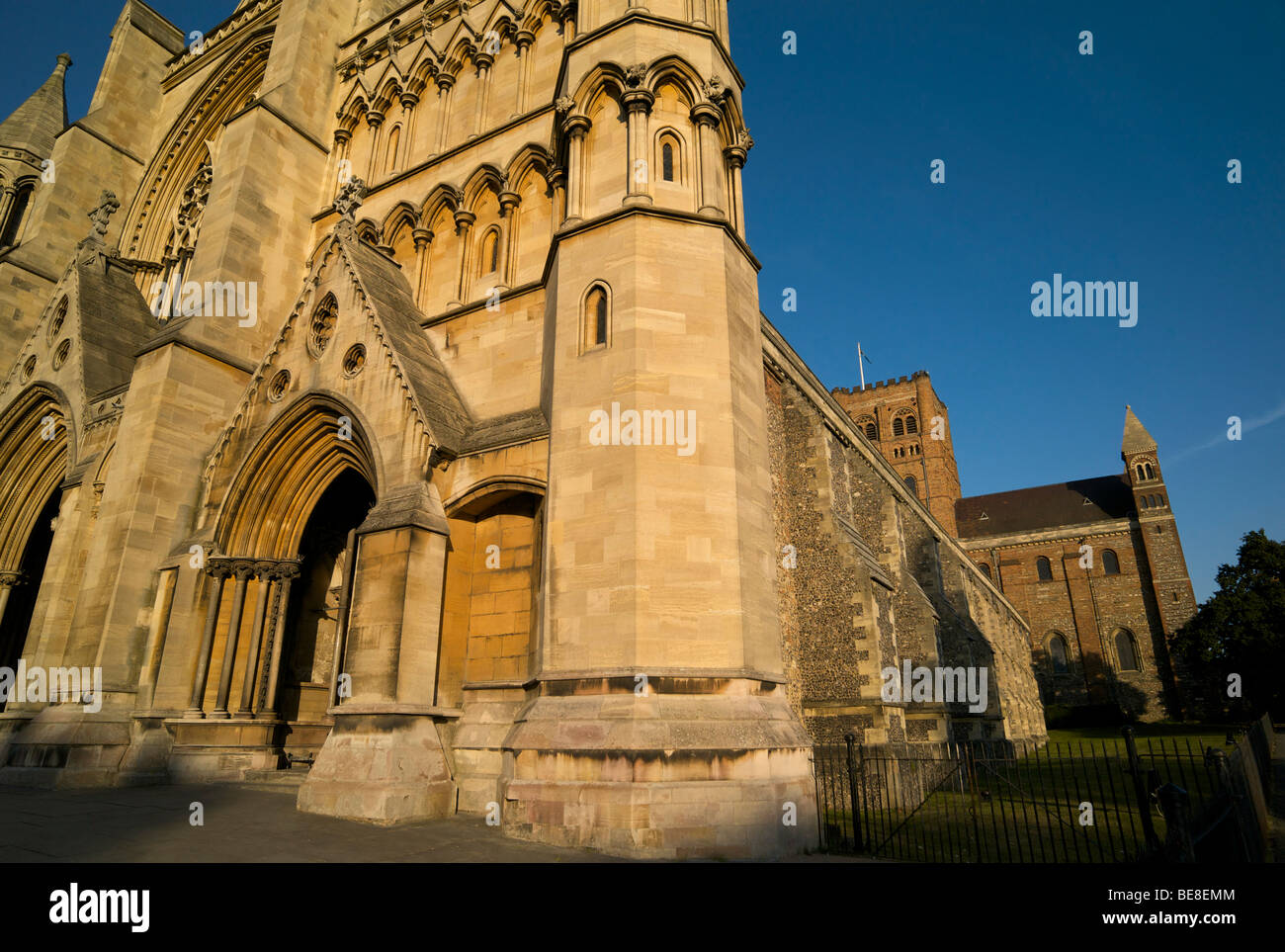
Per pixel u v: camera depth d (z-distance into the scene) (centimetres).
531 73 2056
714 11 1669
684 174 1475
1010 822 1482
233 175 2192
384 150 2353
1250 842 1031
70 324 2239
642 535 1173
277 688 1720
